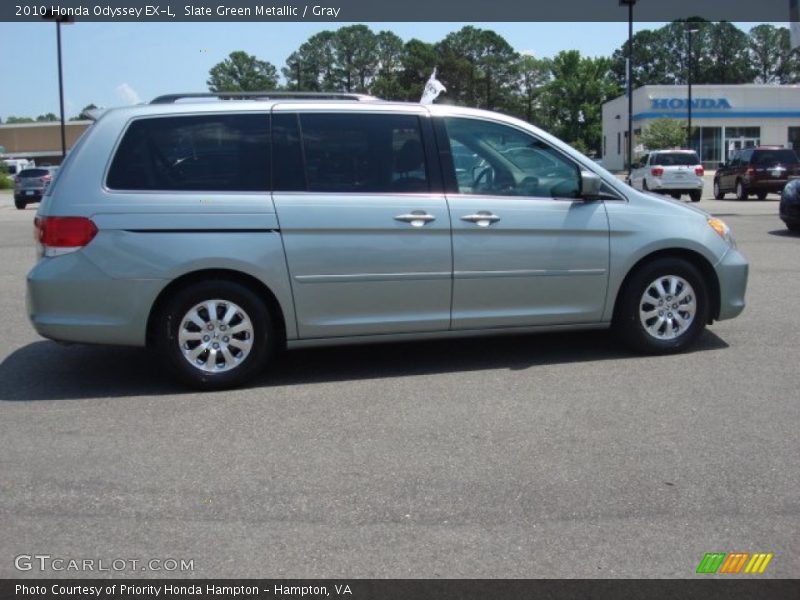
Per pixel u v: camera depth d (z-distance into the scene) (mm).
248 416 4961
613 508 3715
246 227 5344
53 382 5746
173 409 5105
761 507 3719
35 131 74812
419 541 3441
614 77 92312
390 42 61062
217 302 5402
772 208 21234
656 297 6141
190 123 5430
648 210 6086
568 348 6473
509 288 5812
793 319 7355
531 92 75000
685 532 3504
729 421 4770
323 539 3465
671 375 5688
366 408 5086
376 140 5648
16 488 3957
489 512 3688
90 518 3660
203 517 3666
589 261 5930
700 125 52188
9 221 21156
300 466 4199
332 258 5473
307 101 5617
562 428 4688
